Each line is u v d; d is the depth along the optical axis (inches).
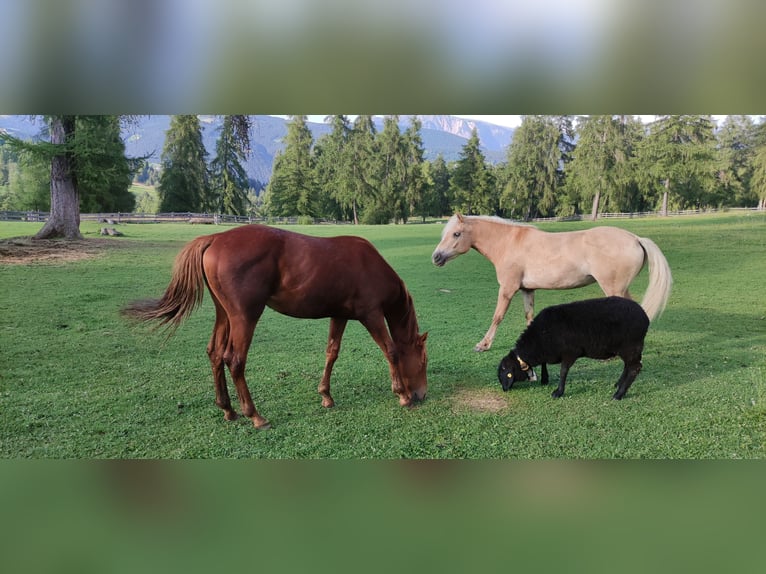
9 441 120.3
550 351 142.5
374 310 133.0
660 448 122.3
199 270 123.6
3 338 181.0
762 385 152.0
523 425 131.8
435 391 152.0
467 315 218.4
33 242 282.5
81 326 193.0
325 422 132.4
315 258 126.0
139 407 137.5
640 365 141.6
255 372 163.0
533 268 175.8
